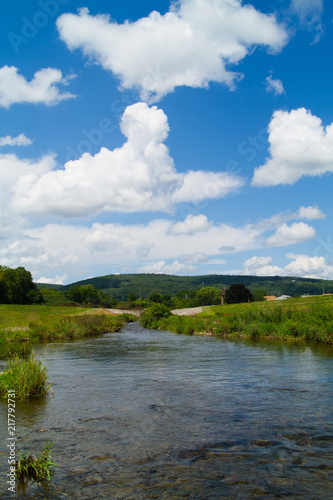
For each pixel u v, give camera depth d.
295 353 20.58
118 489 5.48
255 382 12.95
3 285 103.75
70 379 13.82
